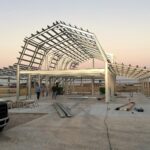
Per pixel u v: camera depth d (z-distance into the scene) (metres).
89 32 23.06
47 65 33.34
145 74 27.52
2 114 8.79
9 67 28.48
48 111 17.31
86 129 10.18
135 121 12.23
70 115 14.21
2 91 39.97
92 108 19.06
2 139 8.38
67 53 35.47
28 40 28.36
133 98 31.31
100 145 7.55
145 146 7.41
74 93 47.19
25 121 12.55
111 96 30.52
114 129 10.12
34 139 8.37
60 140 8.23
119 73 36.19
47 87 36.41
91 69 25.69
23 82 40.66
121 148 7.19
